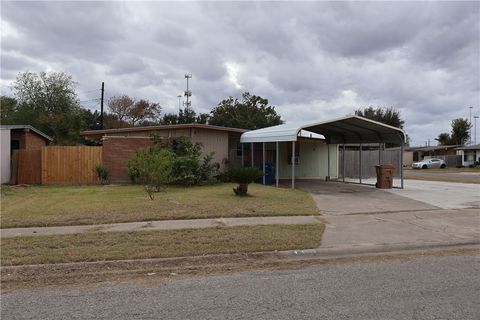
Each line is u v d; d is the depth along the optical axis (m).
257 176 14.31
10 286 5.35
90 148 19.66
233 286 5.29
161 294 4.98
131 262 6.38
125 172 19.75
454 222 9.72
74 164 19.61
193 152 19.22
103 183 19.33
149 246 7.19
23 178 19.98
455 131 73.75
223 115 53.69
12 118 38.47
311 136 23.97
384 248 7.38
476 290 5.04
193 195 14.45
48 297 4.89
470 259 6.71
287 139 17.41
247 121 51.72
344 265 6.38
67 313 4.36
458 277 5.64
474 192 16.92
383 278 5.61
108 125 53.72
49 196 14.34
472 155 57.94
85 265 6.23
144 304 4.62
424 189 18.42
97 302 4.70
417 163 53.06
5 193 15.17
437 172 40.62
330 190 17.64
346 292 4.99
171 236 7.92
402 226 9.18
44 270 6.01
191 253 6.80
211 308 4.47
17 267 6.09
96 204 12.09
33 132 23.91
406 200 13.91
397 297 4.79
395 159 28.86
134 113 58.28
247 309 4.43
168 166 13.58
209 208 11.23
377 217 10.33
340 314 4.26
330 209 11.66
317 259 6.79
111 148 19.69
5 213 10.47
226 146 22.09
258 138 19.86
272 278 5.66
